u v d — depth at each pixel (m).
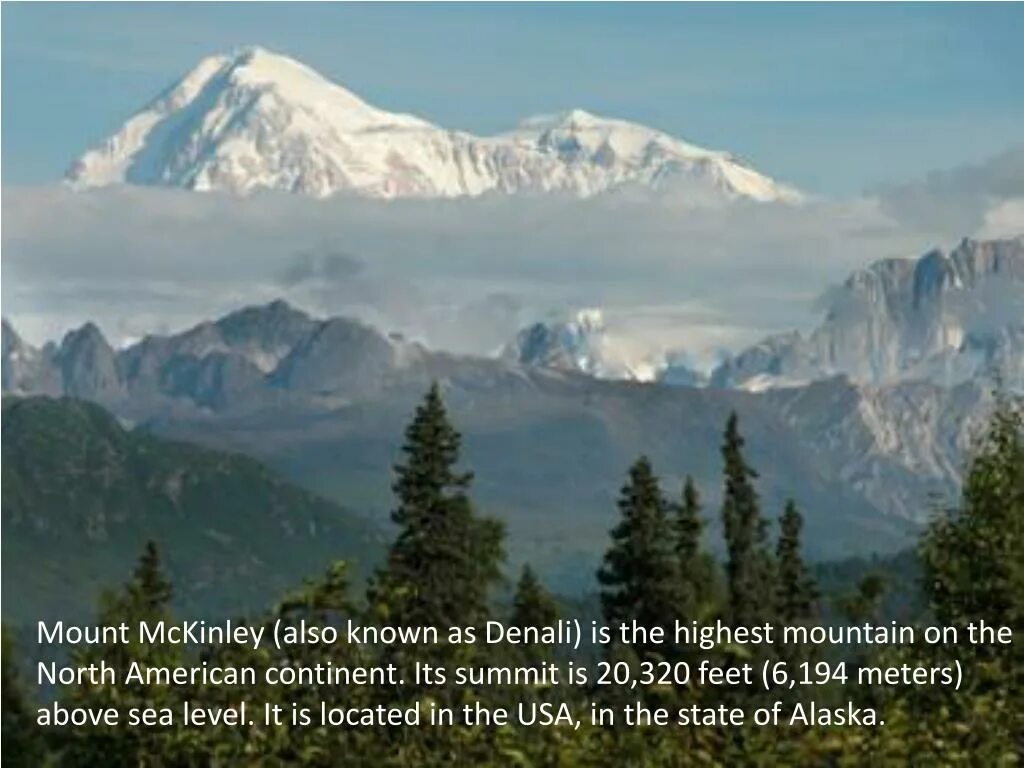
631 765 73.50
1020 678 90.19
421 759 76.31
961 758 75.75
